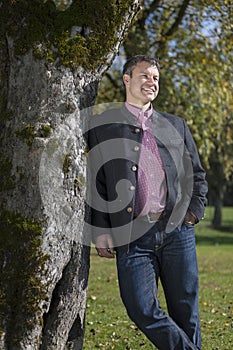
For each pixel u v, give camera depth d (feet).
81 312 13.30
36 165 12.42
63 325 12.94
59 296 12.92
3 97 12.90
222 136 53.78
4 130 12.77
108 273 42.65
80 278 13.09
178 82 44.93
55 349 12.84
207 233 109.40
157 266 13.66
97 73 13.07
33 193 12.42
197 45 44.98
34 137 12.44
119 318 25.49
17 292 12.45
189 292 13.56
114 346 20.18
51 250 12.52
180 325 13.66
